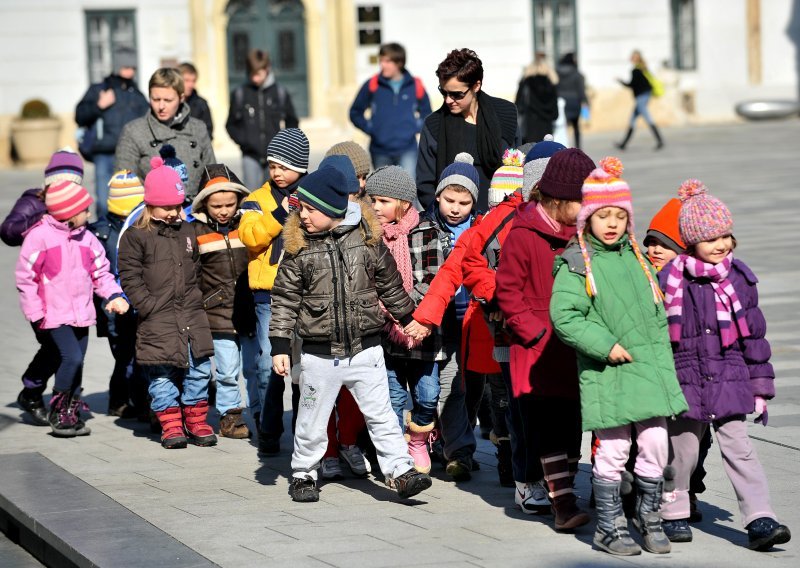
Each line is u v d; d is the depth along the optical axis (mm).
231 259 17188
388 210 14977
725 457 12180
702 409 12000
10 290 31156
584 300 11852
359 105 32188
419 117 32281
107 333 18750
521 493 13438
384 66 31766
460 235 14242
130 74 33250
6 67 68062
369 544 12305
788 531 11852
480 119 16891
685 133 73562
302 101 74000
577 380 12523
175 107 19594
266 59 30125
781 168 51031
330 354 13695
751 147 61875
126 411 18953
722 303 12078
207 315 17266
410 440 15016
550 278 12602
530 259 12602
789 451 15344
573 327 11742
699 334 12086
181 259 16891
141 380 18344
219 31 71438
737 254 31406
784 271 28828
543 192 12625
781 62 81625
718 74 81500
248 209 16219
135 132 19547
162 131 19547
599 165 12148
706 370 12039
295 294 13688
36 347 24328
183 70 28641
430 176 17203
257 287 16188
